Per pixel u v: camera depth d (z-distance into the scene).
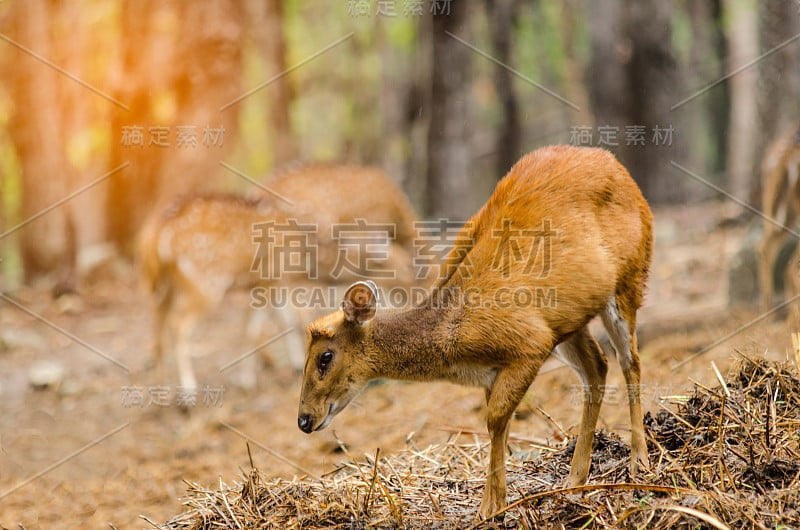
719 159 29.19
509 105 25.95
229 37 19.97
